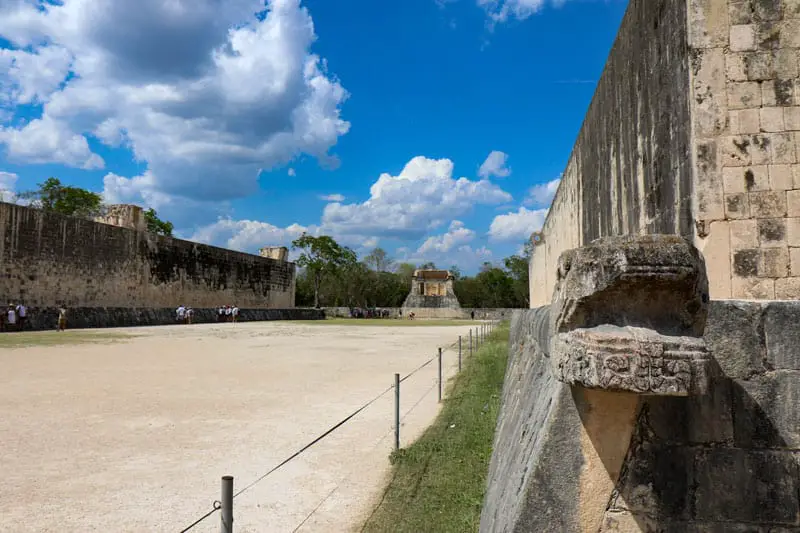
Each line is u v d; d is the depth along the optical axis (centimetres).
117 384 1046
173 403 869
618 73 630
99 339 2088
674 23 431
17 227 2611
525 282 7119
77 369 1243
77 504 453
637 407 242
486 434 643
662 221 462
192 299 3894
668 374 198
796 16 394
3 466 550
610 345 203
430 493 477
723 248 388
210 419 759
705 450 240
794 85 390
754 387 243
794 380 242
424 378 1159
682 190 415
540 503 240
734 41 398
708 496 237
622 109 609
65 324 2612
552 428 244
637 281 206
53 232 2806
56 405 844
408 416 790
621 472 240
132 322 3134
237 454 596
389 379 1144
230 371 1248
